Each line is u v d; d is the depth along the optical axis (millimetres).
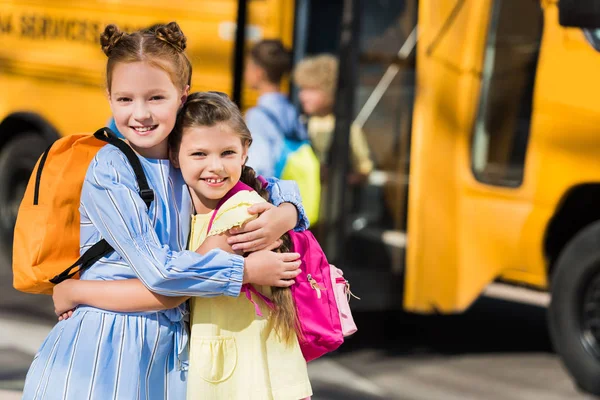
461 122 6629
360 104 6715
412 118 6688
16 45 8492
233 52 7180
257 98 7191
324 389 6145
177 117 2832
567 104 6285
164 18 7523
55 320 7383
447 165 6617
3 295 8055
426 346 7391
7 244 8891
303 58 7250
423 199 6582
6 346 6625
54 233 2787
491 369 6824
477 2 6625
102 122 7875
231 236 2803
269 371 2881
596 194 6359
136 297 2723
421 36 6578
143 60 2707
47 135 8258
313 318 2969
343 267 6645
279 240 2900
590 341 6219
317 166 6578
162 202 2801
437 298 6645
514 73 6535
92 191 2734
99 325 2736
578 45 6238
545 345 7578
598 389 6160
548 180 6391
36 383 2787
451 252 6645
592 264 6145
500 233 6617
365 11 6668
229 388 2834
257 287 2910
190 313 2904
